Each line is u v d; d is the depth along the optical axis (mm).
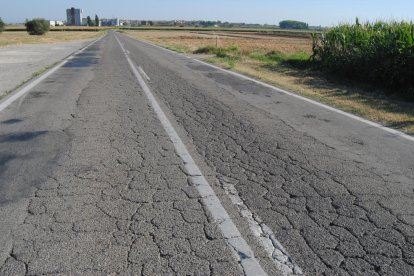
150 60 19656
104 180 4098
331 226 3186
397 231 3123
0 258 2713
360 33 14000
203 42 46281
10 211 3389
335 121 6996
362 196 3779
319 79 13133
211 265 2641
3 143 5367
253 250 2826
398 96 9883
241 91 10273
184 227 3137
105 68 15523
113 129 6191
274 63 18766
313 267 2635
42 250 2809
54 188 3879
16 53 23984
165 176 4234
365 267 2643
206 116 7262
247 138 5797
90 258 2711
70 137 5703
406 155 5082
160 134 5949
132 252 2785
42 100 8578
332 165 4660
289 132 6180
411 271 2604
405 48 10266
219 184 4031
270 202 3613
